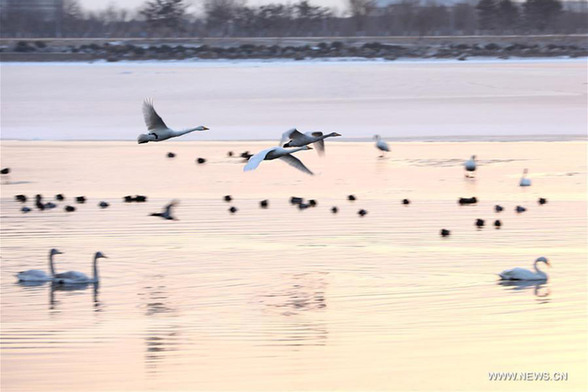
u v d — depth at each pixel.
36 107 76.44
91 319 23.20
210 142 58.78
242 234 32.38
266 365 20.03
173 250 30.16
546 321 22.55
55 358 20.58
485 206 37.34
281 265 28.03
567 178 43.78
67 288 26.03
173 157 52.09
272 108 74.06
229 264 28.14
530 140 57.22
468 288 25.39
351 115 69.44
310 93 85.12
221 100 80.56
